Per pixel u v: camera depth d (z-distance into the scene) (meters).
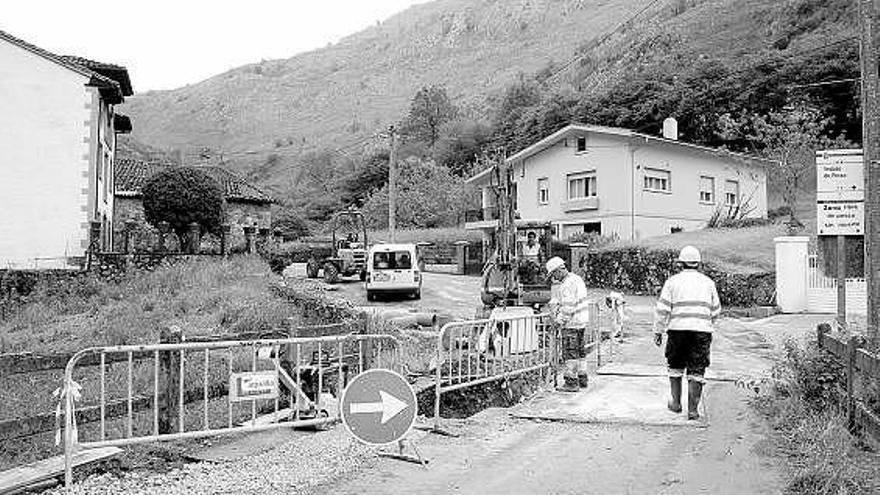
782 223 36.31
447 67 169.12
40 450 7.25
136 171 45.41
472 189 60.88
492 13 183.75
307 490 6.59
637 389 11.22
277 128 156.88
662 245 30.17
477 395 10.45
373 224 62.59
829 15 62.50
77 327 17.58
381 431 7.53
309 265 35.91
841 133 46.50
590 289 32.22
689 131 54.53
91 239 25.67
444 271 43.97
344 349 10.80
